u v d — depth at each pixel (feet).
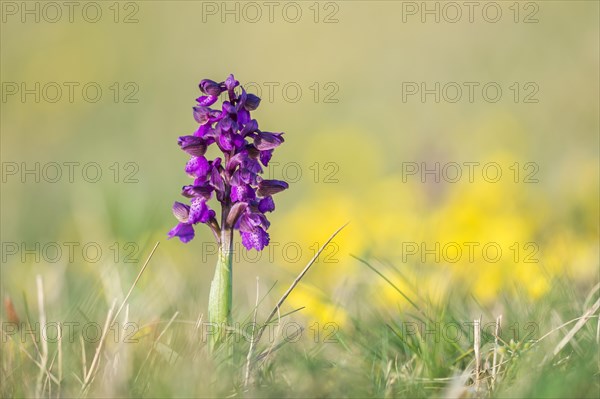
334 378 20.47
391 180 44.73
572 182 42.09
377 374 20.72
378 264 32.91
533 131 58.44
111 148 67.77
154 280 30.32
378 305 28.22
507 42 69.36
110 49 79.00
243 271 38.91
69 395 20.02
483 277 31.53
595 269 29.60
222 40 78.95
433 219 38.75
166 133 69.67
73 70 77.20
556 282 26.40
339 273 35.73
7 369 21.02
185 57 78.07
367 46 74.74
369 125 66.64
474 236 35.88
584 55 64.44
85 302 26.86
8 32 81.30
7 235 54.65
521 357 20.17
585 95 61.05
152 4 81.66
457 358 20.84
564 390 17.97
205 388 18.99
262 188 21.04
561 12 68.59
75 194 56.59
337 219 41.06
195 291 28.63
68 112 73.92
